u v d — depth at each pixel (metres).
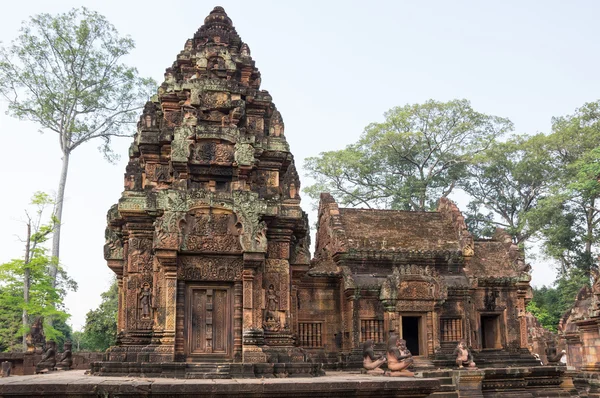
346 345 29.47
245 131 18.48
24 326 35.78
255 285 16.70
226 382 12.62
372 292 29.62
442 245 32.06
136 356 15.79
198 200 16.47
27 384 11.83
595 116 54.66
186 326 16.28
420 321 30.00
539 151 55.09
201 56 19.56
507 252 34.06
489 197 59.19
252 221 16.56
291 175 18.61
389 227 32.97
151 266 17.20
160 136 18.09
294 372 15.95
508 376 24.44
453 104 56.62
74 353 31.72
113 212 18.50
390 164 58.28
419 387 13.30
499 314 31.98
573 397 25.25
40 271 37.16
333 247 30.94
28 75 40.91
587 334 28.41
